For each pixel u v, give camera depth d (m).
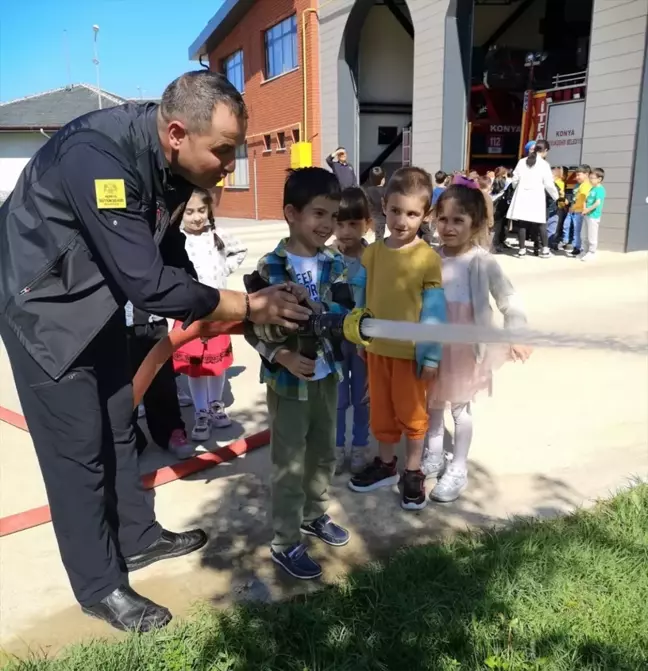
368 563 2.57
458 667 2.00
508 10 17.92
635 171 10.21
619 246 10.64
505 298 2.94
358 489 3.22
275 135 20.88
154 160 1.96
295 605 2.29
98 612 2.30
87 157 1.86
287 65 19.55
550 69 15.62
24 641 2.23
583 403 4.31
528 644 2.08
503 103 15.55
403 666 2.01
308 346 2.20
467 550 2.59
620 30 10.15
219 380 4.02
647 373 4.88
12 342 2.07
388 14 17.66
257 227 18.47
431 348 2.80
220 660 2.06
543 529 2.71
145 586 2.52
